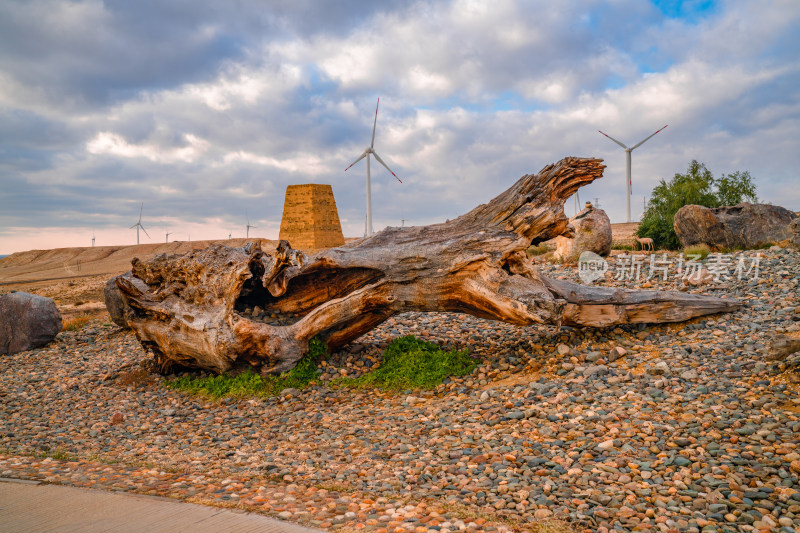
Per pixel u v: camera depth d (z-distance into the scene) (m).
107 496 6.16
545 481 6.20
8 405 12.37
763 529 4.96
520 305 10.62
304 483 6.70
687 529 5.04
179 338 12.71
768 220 23.47
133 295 13.82
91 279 61.25
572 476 6.27
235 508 5.68
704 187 37.16
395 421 9.06
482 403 9.42
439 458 7.26
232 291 12.16
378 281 12.03
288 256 11.77
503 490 6.04
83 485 6.66
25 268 121.12
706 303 12.22
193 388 12.59
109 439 9.48
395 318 16.27
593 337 12.04
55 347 18.91
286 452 8.05
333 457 7.69
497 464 6.78
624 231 46.88
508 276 11.21
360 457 7.58
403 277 11.82
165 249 130.62
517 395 9.52
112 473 7.29
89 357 17.25
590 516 5.32
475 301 11.37
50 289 48.47
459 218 12.51
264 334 11.84
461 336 13.88
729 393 8.31
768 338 10.56
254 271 12.77
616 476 6.18
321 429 9.11
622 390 9.01
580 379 9.76
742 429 6.97
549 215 11.48
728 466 6.14
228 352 11.83
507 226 11.66
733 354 9.99
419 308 12.18
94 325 22.45
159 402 11.91
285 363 12.05
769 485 5.72
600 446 6.97
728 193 36.66
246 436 9.13
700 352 10.34
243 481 6.83
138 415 11.01
